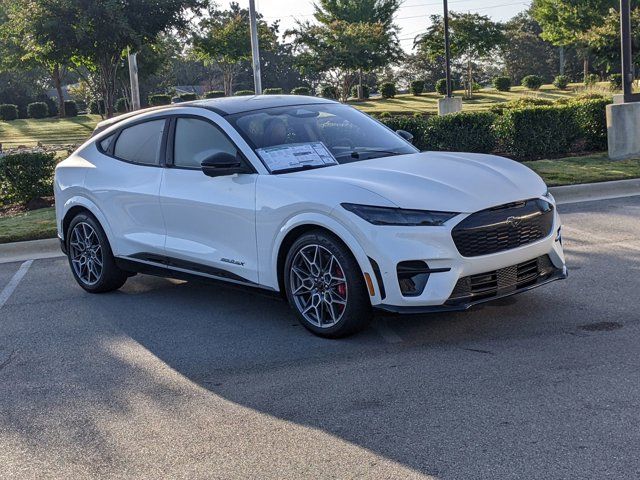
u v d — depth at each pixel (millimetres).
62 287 7391
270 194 5230
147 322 5969
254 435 3756
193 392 4406
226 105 6047
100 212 6660
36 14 26672
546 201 5109
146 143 6402
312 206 4934
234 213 5469
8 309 6680
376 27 51469
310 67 50906
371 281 4742
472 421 3713
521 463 3256
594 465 3189
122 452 3670
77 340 5625
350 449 3521
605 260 6863
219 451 3605
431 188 4848
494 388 4102
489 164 5430
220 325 5730
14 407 4371
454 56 54594
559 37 55062
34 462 3627
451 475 3199
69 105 59062
